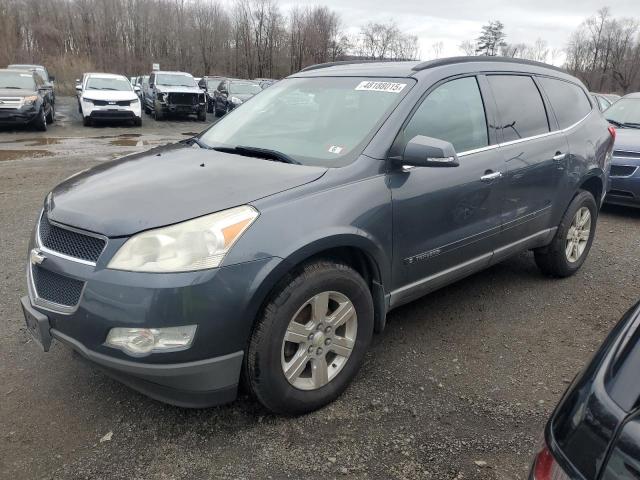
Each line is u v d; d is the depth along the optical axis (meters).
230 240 2.46
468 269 3.77
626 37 66.50
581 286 4.77
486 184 3.65
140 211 2.54
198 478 2.42
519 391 3.14
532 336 3.82
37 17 53.16
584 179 4.70
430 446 2.65
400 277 3.24
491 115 3.83
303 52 61.38
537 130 4.26
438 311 4.18
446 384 3.19
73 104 28.64
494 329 3.91
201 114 22.30
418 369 3.34
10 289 4.32
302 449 2.62
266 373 2.62
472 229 3.64
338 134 3.29
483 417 2.89
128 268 2.39
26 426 2.77
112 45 56.53
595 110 5.11
